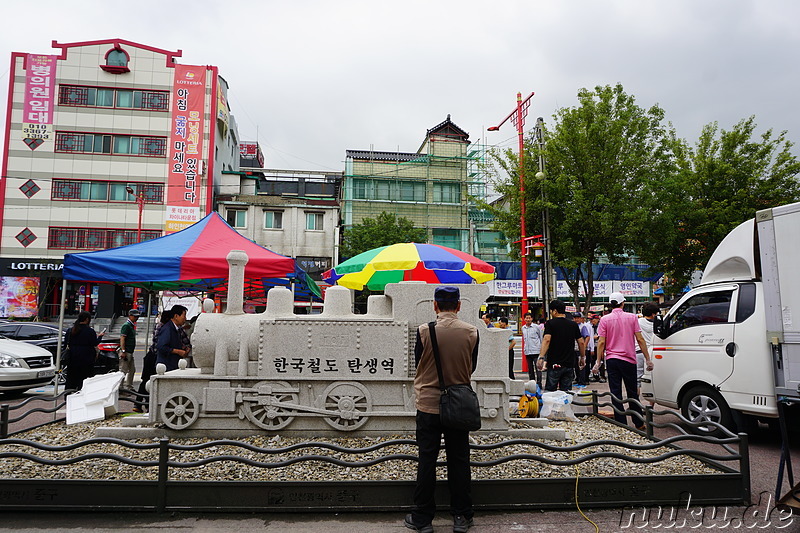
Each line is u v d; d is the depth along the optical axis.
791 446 6.83
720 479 4.45
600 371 14.12
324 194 39.00
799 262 5.79
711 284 7.34
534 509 4.23
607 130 17.31
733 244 7.13
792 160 18.05
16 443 4.00
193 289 10.73
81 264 7.42
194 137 31.81
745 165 18.44
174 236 8.62
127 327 10.30
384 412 5.72
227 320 5.93
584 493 4.30
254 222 32.84
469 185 39.72
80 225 30.67
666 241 17.41
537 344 12.66
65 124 31.02
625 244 17.64
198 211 31.48
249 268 7.55
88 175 30.94
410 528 3.88
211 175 31.73
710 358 6.95
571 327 8.17
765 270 6.20
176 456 5.10
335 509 4.11
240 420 5.71
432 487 3.84
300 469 4.71
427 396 3.92
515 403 7.06
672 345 7.55
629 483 4.34
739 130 18.89
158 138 31.66
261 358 5.75
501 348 6.04
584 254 17.86
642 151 17.55
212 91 32.31
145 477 4.51
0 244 30.06
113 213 30.94
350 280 8.99
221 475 4.55
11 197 30.30
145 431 5.70
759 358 6.37
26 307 29.83
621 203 17.08
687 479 4.41
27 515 4.03
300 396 5.74
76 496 4.06
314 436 5.70
